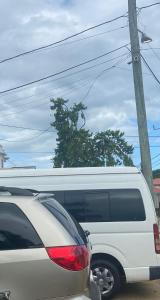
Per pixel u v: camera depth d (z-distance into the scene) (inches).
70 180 249.1
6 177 252.1
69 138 842.2
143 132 409.4
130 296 249.1
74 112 846.5
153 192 403.9
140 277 238.2
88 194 246.5
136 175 247.4
